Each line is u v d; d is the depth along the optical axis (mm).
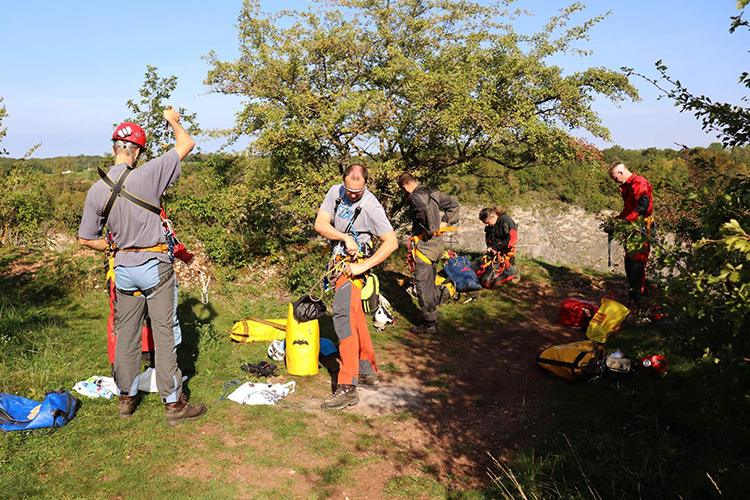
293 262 8344
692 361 4648
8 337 4715
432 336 6766
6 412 3486
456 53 9492
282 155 9109
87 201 3561
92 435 3545
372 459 3736
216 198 9031
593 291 8984
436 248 6711
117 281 3654
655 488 3105
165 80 8828
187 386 4480
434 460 3816
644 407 4211
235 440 3734
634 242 3418
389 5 9695
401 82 9203
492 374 5484
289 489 3268
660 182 3633
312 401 4527
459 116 8609
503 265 8836
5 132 9039
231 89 9062
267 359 5297
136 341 3781
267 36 9219
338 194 4473
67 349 4789
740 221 2971
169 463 3361
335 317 4500
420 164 10266
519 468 3551
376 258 4438
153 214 3648
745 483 2939
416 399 4836
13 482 2949
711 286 2951
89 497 2953
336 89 9367
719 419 3693
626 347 5602
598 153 9414
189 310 6508
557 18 9406
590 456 3557
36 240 9148
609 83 9375
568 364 5082
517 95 9367
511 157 10859
